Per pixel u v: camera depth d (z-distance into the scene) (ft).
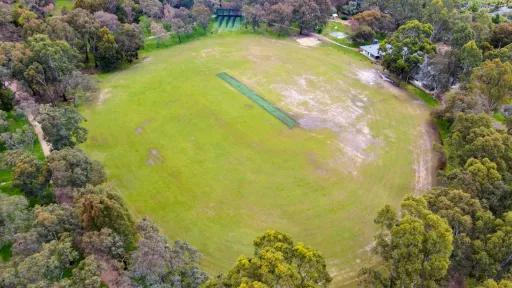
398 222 161.48
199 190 240.73
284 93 333.83
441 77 324.39
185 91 333.42
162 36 414.82
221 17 476.13
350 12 475.72
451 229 157.89
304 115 307.99
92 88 316.19
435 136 291.38
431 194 188.75
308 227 219.00
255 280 129.29
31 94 296.30
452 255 164.66
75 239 164.45
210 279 157.48
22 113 271.90
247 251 205.16
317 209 230.07
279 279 126.72
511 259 161.89
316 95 332.60
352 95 334.03
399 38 345.72
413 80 357.41
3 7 360.89
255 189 242.37
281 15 421.18
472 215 174.19
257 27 445.37
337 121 302.45
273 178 250.57
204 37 431.02
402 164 264.11
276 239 146.92
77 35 348.18
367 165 262.26
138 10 423.64
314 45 416.87
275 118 303.07
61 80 304.09
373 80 357.20
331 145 278.26
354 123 301.02
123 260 161.68
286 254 138.51
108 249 157.58
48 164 203.10
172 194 237.86
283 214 226.58
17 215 172.24
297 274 129.59
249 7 433.89
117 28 367.86
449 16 394.32
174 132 287.69
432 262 148.66
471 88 286.25
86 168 208.13
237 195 237.86
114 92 330.34
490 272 158.71
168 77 353.10
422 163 265.54
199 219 222.28
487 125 239.30
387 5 442.09
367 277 163.94
